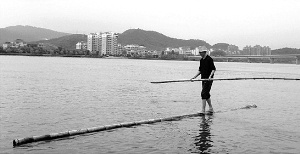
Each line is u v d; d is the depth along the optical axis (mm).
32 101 17656
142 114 14492
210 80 14641
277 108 17234
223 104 18641
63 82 32156
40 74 44750
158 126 11883
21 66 69750
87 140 9805
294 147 9367
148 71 72125
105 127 11227
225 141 9875
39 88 25188
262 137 10453
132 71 68625
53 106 16047
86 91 23922
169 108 16500
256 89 30797
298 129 11758
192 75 58125
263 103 19594
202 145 9398
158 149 8938
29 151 8609
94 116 13656
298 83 42000
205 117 13852
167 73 65312
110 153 8539
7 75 39969
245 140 10031
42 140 9680
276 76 65312
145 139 10008
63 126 11617
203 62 14875
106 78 41594
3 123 11750
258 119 13609
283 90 30422
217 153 8641
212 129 11477
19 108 15125
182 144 9469
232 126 12055
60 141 9633
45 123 12000
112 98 20047
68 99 18938
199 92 25391
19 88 24656
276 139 10227
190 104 18156
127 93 23328
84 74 49594
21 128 11102
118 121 12789
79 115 13773
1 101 17297
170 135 10539
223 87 32031
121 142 9625
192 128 11617
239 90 28984
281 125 12414
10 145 9117
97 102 17984
